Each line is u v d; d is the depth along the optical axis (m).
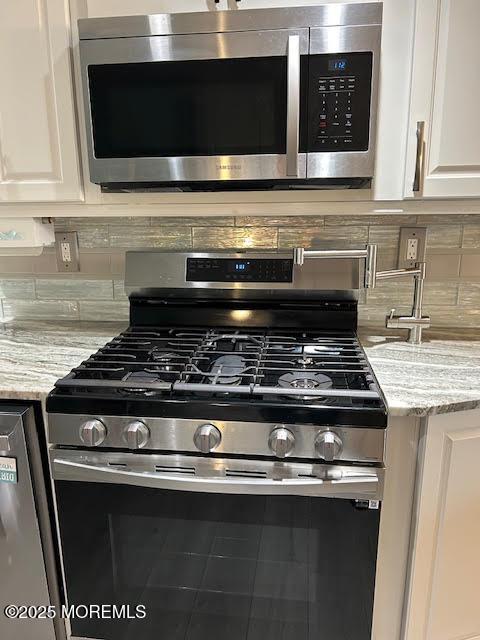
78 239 1.64
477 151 1.16
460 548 1.15
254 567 1.11
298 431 1.01
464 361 1.27
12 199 1.32
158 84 1.15
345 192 1.24
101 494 1.11
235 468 1.04
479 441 1.09
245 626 1.16
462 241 1.52
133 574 1.16
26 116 1.25
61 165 1.28
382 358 1.30
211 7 1.14
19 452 1.11
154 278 1.52
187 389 1.05
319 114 1.12
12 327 1.64
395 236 1.53
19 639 1.27
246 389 1.04
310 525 1.07
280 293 1.51
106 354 1.28
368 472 1.01
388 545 1.14
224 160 1.17
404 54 1.14
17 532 1.18
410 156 1.19
